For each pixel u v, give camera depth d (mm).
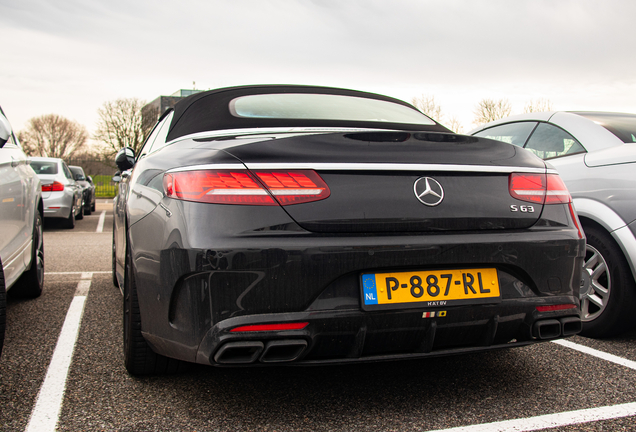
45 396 2016
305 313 1639
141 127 39312
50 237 8453
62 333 2873
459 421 1831
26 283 3633
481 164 1865
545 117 3705
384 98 2988
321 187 1681
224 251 1593
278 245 1612
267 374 2291
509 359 2535
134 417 1845
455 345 1870
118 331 2922
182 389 2104
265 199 1643
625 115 3572
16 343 2684
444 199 1781
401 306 1717
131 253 2039
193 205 1664
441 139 1890
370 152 1761
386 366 2416
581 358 2562
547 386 2172
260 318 1609
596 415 1884
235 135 2031
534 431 1755
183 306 1678
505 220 1851
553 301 1901
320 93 2805
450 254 1750
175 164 1850
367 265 1675
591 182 3000
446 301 1766
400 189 1744
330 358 1749
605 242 2893
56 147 64250
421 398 2039
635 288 2779
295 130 2240
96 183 32812
